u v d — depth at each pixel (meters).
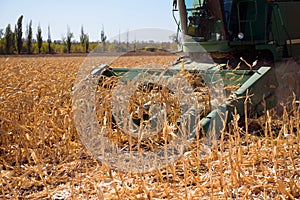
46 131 5.06
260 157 4.07
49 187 3.86
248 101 5.16
